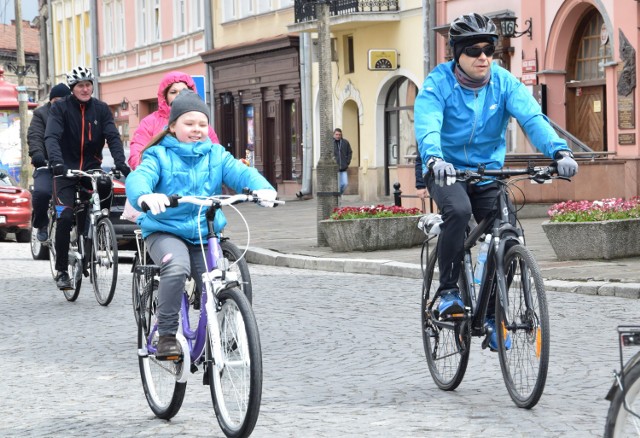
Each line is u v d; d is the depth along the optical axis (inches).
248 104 2065.7
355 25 1683.1
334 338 506.6
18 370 456.8
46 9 3041.3
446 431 329.4
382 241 883.4
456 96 376.5
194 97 354.3
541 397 370.3
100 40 2674.7
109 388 414.0
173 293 336.8
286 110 1941.4
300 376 423.2
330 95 949.8
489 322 370.0
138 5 2487.7
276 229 1193.4
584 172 1162.0
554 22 1343.5
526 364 348.8
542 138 365.4
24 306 649.6
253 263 918.4
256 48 1971.0
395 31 1637.6
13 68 4013.3
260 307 616.7
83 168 647.8
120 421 359.6
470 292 371.9
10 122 1612.9
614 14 1249.4
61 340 527.2
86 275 649.0
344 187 1643.7
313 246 958.4
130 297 669.9
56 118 636.7
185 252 341.7
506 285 355.6
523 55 1395.2
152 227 347.3
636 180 1205.1
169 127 354.6
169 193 349.1
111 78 2610.7
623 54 1237.7
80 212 649.0
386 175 1699.1
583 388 382.6
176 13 2321.6
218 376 325.4
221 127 2149.4
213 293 324.8
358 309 597.0
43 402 394.0
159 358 336.8
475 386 393.4
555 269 695.1
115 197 910.4
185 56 2274.9
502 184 365.1
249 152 2034.9
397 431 331.6
